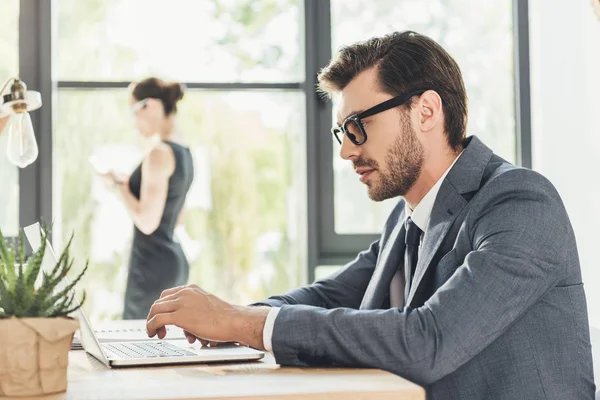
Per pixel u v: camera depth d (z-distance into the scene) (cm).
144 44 351
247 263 354
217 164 354
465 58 362
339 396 105
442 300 131
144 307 340
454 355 127
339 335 127
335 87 161
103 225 344
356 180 356
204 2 353
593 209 293
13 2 341
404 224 172
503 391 139
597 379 204
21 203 339
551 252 139
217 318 132
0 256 110
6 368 104
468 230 147
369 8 357
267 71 356
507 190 145
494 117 361
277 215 356
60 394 105
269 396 103
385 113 155
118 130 347
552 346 142
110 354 142
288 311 131
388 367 127
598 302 289
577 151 305
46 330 104
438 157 158
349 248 355
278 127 357
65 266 110
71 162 345
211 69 354
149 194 339
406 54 157
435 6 361
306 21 350
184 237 350
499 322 131
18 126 209
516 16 356
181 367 130
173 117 345
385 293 170
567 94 313
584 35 299
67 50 347
